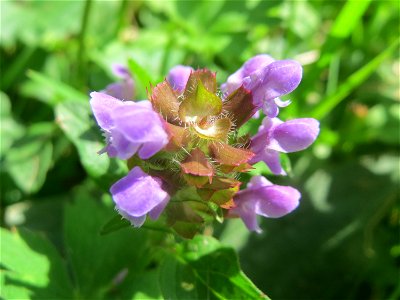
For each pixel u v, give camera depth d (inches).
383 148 3.6
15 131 3.5
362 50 3.9
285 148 1.9
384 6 3.9
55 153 3.4
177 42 3.6
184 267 2.2
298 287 3.0
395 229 3.4
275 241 3.1
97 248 2.5
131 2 4.0
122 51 3.6
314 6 4.0
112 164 2.3
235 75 2.1
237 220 3.1
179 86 2.1
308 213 3.2
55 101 3.5
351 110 3.6
